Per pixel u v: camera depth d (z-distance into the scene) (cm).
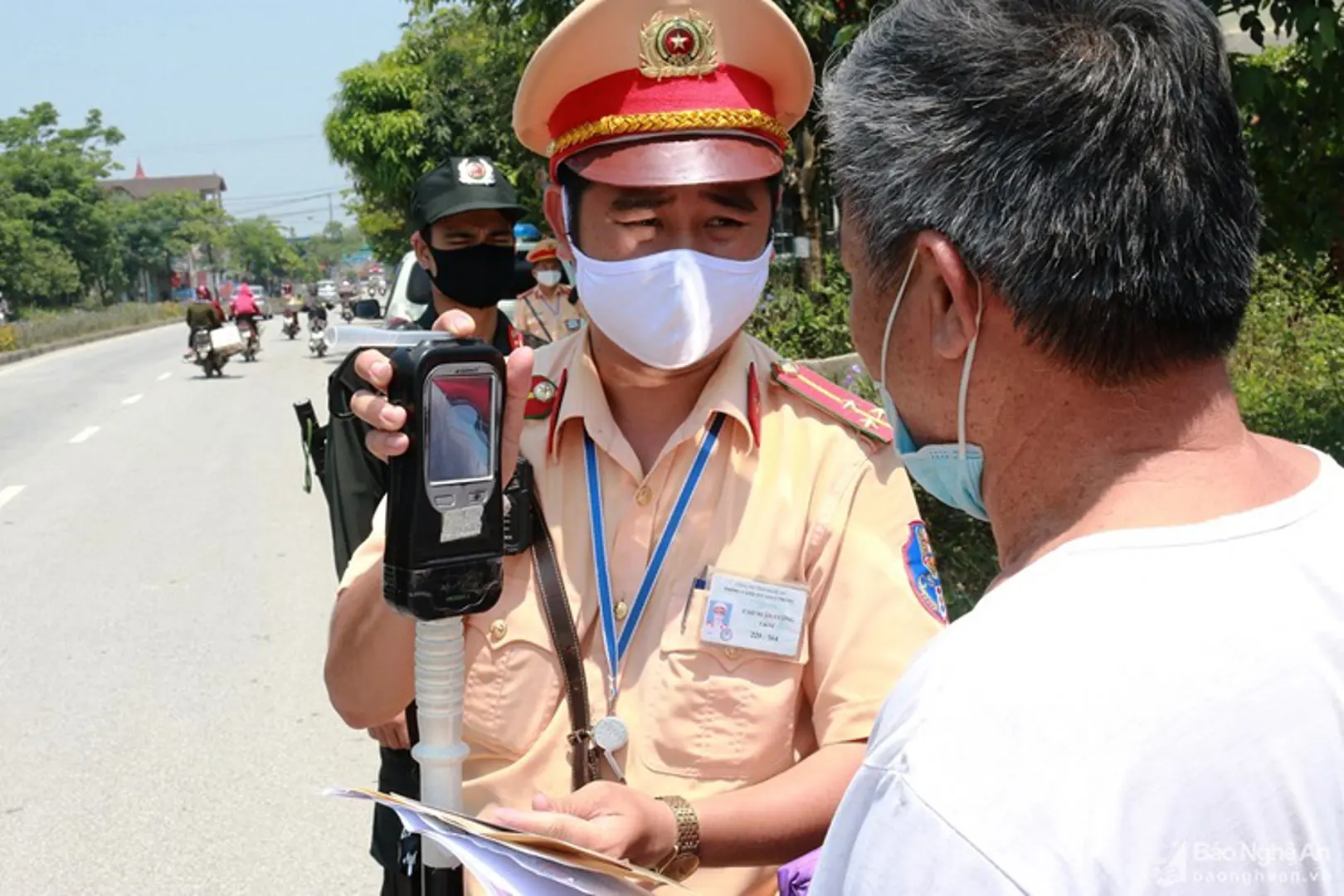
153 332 3938
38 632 531
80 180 4988
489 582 121
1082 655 77
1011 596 83
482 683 152
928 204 91
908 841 76
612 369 164
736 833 139
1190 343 86
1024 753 75
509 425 124
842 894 81
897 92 94
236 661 488
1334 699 78
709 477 156
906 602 150
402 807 111
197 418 1322
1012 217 86
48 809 367
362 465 204
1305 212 434
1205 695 76
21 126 4956
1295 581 82
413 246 287
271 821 358
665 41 154
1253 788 75
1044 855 73
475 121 1480
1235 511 85
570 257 169
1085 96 84
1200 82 86
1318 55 369
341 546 205
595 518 157
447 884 126
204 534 715
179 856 341
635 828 131
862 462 156
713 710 147
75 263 4953
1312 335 732
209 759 399
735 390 158
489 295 278
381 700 154
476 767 155
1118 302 84
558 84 158
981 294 91
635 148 156
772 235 167
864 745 146
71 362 2420
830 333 655
